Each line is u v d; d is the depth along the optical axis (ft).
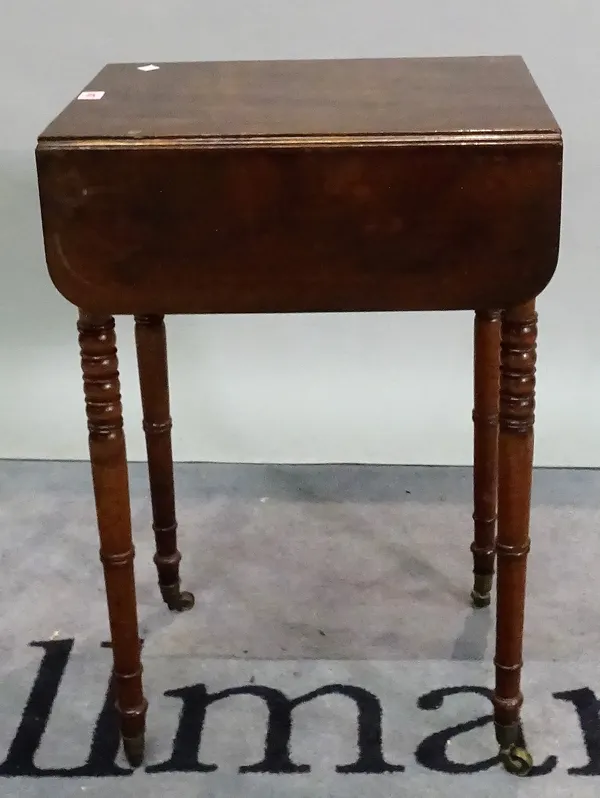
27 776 3.63
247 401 5.41
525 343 3.11
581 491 5.23
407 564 4.73
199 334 5.24
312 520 5.07
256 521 5.07
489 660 4.11
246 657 4.16
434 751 3.68
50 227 2.94
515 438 3.23
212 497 5.27
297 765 3.64
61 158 2.84
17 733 3.81
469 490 5.28
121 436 3.28
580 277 4.99
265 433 5.49
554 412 5.32
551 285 5.01
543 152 2.81
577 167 4.75
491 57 3.76
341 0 4.57
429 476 5.41
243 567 4.73
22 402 5.49
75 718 3.88
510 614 3.47
